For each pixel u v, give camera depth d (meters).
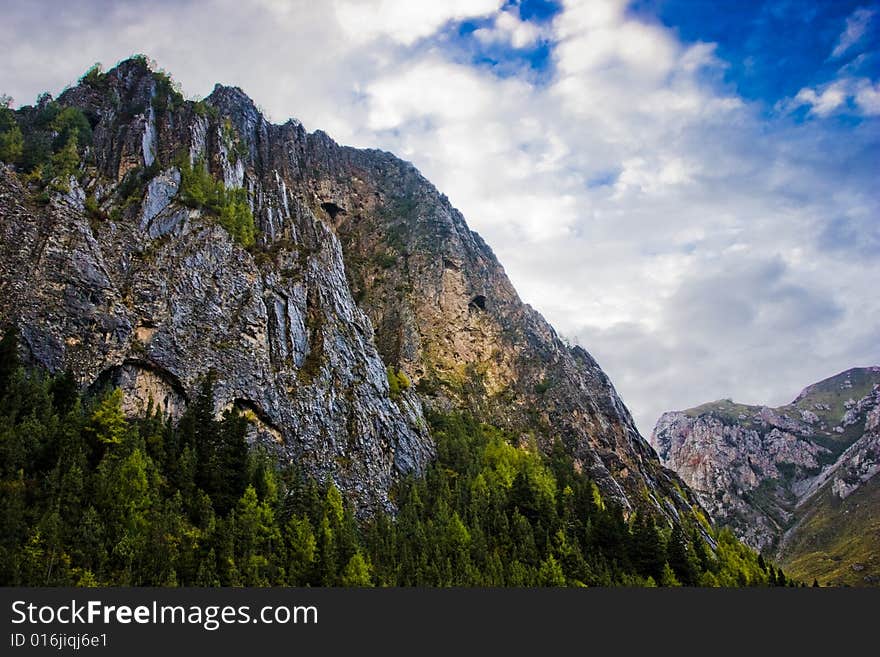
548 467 177.50
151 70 192.00
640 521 148.38
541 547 132.75
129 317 124.38
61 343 114.50
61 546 81.19
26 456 92.75
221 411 126.50
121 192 145.12
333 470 134.38
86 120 164.50
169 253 137.88
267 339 142.75
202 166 163.75
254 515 104.94
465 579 109.69
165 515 94.25
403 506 138.62
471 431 181.00
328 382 146.12
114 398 107.12
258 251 160.88
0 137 141.62
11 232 119.81
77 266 121.81
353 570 100.19
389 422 153.75
